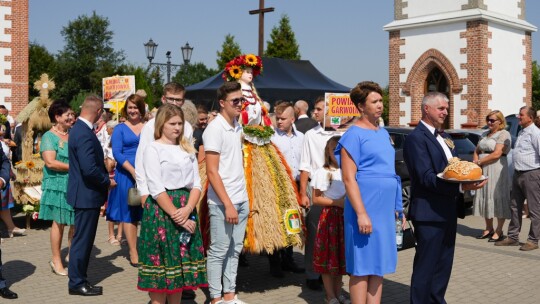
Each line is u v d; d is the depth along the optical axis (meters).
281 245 5.72
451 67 20.97
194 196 4.68
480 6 20.44
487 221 8.81
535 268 7.02
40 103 9.15
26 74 23.12
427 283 4.79
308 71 17.42
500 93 21.27
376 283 4.53
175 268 4.54
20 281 6.32
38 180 9.06
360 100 4.52
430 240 4.75
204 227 5.70
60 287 6.11
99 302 5.61
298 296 5.88
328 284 5.45
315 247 5.43
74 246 5.79
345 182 4.43
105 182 5.74
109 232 8.38
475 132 12.12
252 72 6.38
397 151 10.25
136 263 7.08
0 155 5.83
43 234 8.90
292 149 6.93
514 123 14.06
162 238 4.54
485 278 6.55
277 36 41.19
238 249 5.36
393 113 22.67
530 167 7.99
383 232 4.42
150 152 4.58
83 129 5.65
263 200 5.71
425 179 4.63
